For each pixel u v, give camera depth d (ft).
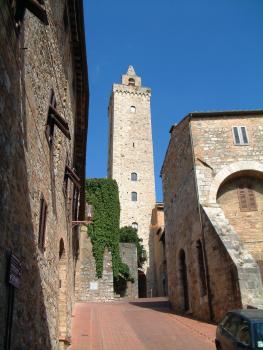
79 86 52.60
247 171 61.41
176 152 73.00
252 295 43.42
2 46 17.52
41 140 27.55
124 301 99.71
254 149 62.75
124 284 119.75
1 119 17.35
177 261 69.31
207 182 60.39
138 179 183.62
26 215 22.39
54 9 32.45
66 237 44.24
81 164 65.00
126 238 155.43
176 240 70.90
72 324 56.08
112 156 189.26
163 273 144.25
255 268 45.06
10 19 18.74
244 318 27.12
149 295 154.61
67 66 42.09
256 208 60.70
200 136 63.93
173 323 55.01
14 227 19.62
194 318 57.36
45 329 27.61
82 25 42.78
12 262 18.43
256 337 24.61
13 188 19.51
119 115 197.88
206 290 54.54
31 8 20.43
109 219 115.34
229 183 62.44
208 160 62.08
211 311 51.85
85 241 108.58
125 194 178.91
